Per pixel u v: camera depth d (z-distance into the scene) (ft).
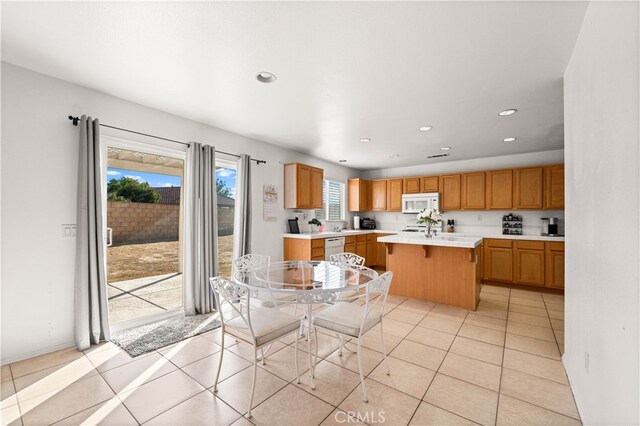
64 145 8.07
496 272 15.75
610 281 3.88
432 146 15.16
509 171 16.19
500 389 6.28
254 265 11.02
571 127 6.50
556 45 6.20
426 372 6.97
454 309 11.67
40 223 7.69
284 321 6.49
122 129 9.26
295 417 5.40
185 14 5.37
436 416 5.43
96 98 8.70
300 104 9.70
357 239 18.70
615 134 3.72
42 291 7.73
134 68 7.41
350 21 5.54
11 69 7.23
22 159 7.41
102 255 8.55
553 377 6.73
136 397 5.98
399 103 9.57
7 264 7.23
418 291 13.00
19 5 5.12
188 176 10.89
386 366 6.85
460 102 9.43
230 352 8.01
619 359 3.55
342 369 7.13
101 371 6.96
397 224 21.34
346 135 13.28
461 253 11.94
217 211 12.74
